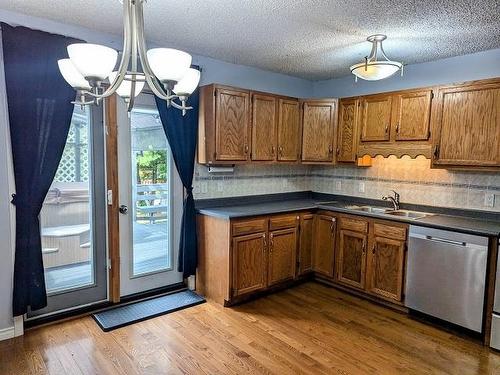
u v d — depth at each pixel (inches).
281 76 166.1
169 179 135.7
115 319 113.7
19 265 101.0
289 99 152.6
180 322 114.8
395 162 149.0
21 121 98.4
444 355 98.4
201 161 136.6
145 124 128.2
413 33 106.6
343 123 154.5
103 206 120.6
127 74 63.6
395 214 138.9
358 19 97.0
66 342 100.4
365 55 133.0
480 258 103.3
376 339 106.5
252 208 141.6
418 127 128.6
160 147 133.0
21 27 97.0
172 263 139.8
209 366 91.0
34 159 101.0
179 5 89.9
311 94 182.2
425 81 138.8
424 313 118.2
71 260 116.4
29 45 98.3
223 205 148.9
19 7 94.0
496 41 112.6
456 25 99.6
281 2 87.4
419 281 118.6
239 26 104.3
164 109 127.0
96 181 118.4
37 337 102.7
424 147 127.3
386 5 87.7
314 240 154.3
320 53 130.9
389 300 128.5
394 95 135.2
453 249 109.5
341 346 102.2
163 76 62.6
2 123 97.1
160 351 97.3
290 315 121.8
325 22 99.9
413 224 119.6
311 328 112.7
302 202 165.0
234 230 125.2
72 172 114.0
